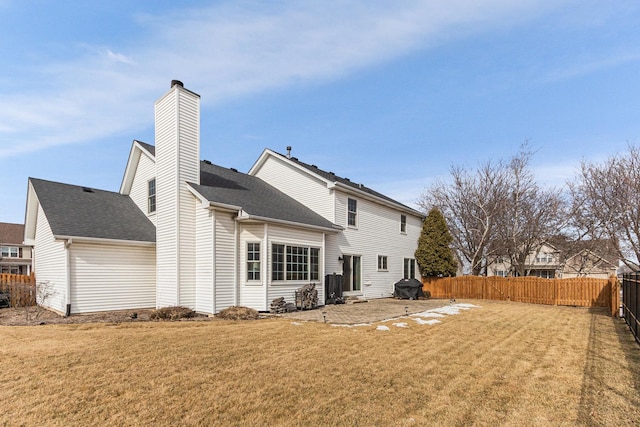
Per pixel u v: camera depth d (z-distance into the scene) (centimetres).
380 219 1994
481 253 2641
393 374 553
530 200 2539
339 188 1661
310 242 1423
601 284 1617
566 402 454
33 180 1375
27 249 3578
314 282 1427
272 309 1189
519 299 1867
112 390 473
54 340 737
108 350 661
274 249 1258
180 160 1226
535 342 802
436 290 2217
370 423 392
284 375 539
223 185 1432
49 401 438
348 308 1366
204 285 1173
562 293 1712
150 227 1423
